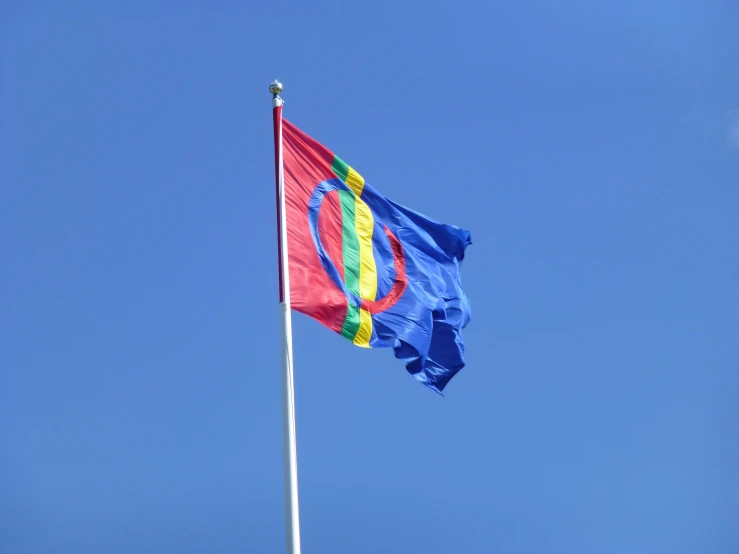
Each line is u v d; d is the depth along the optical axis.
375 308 21.22
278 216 19.89
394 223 22.78
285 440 18.05
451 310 23.28
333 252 20.77
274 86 20.77
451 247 24.09
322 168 21.42
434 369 23.00
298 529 17.41
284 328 18.94
